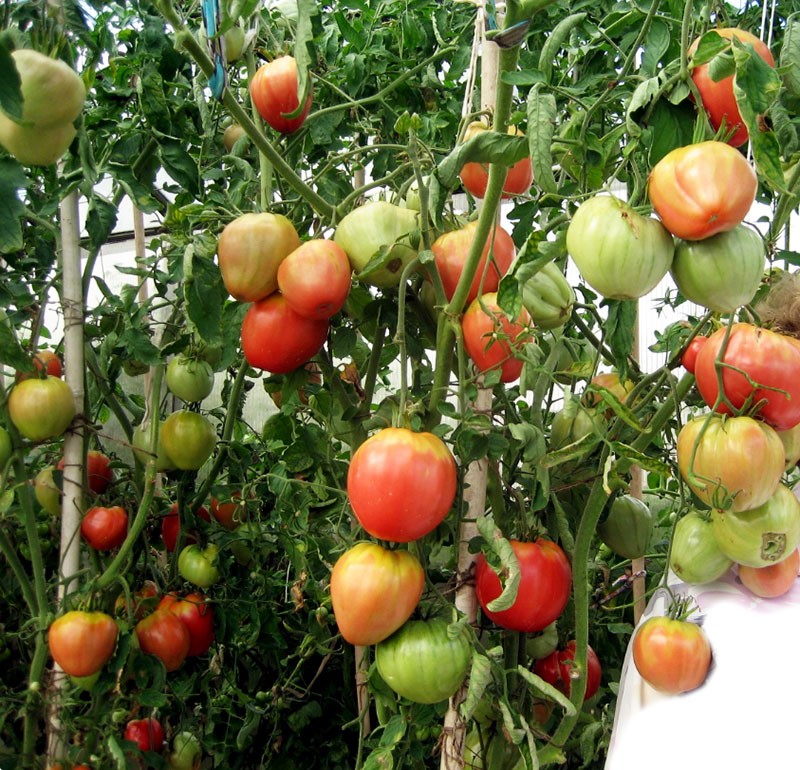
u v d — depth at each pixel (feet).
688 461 2.89
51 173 4.07
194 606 4.62
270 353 3.25
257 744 5.74
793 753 2.55
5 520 5.03
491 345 2.94
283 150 4.37
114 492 4.89
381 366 4.73
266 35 4.78
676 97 2.54
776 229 3.09
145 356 4.22
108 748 4.07
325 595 4.68
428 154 3.14
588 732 4.16
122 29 4.95
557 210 4.02
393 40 5.49
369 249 3.17
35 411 3.83
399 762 3.35
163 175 7.64
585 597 3.37
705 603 3.21
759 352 2.68
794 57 2.95
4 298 3.92
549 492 3.26
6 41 2.59
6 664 5.80
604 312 6.10
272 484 4.31
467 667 2.92
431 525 2.79
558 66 4.68
